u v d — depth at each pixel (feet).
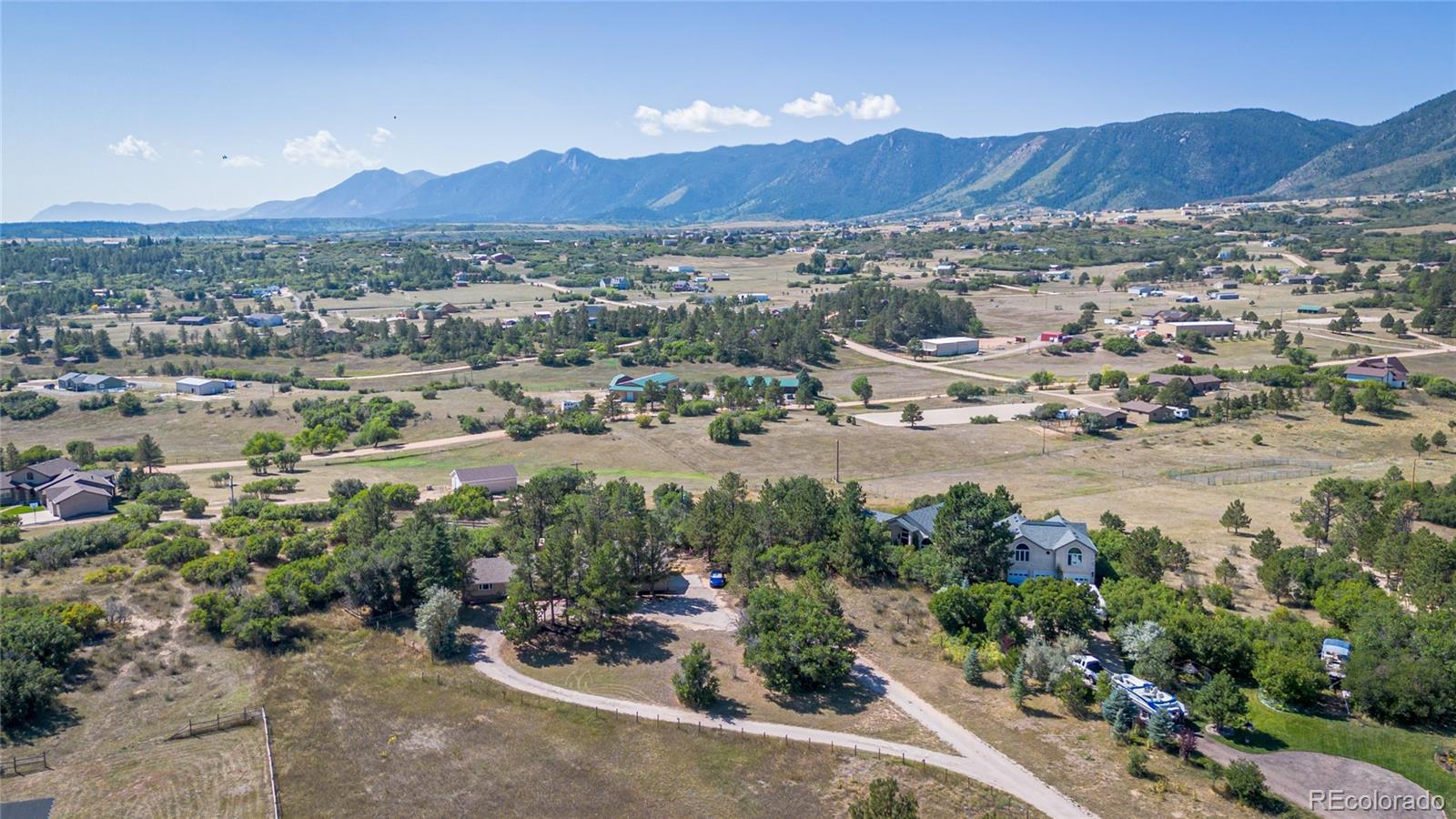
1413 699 237.66
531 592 291.79
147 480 474.90
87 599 306.55
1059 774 219.00
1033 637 270.05
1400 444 554.87
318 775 220.84
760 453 564.30
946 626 297.94
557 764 226.17
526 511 382.63
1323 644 267.39
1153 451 554.05
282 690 260.83
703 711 251.39
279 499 461.37
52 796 211.20
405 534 333.62
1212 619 279.90
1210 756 226.99
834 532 358.84
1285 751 229.86
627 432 616.39
